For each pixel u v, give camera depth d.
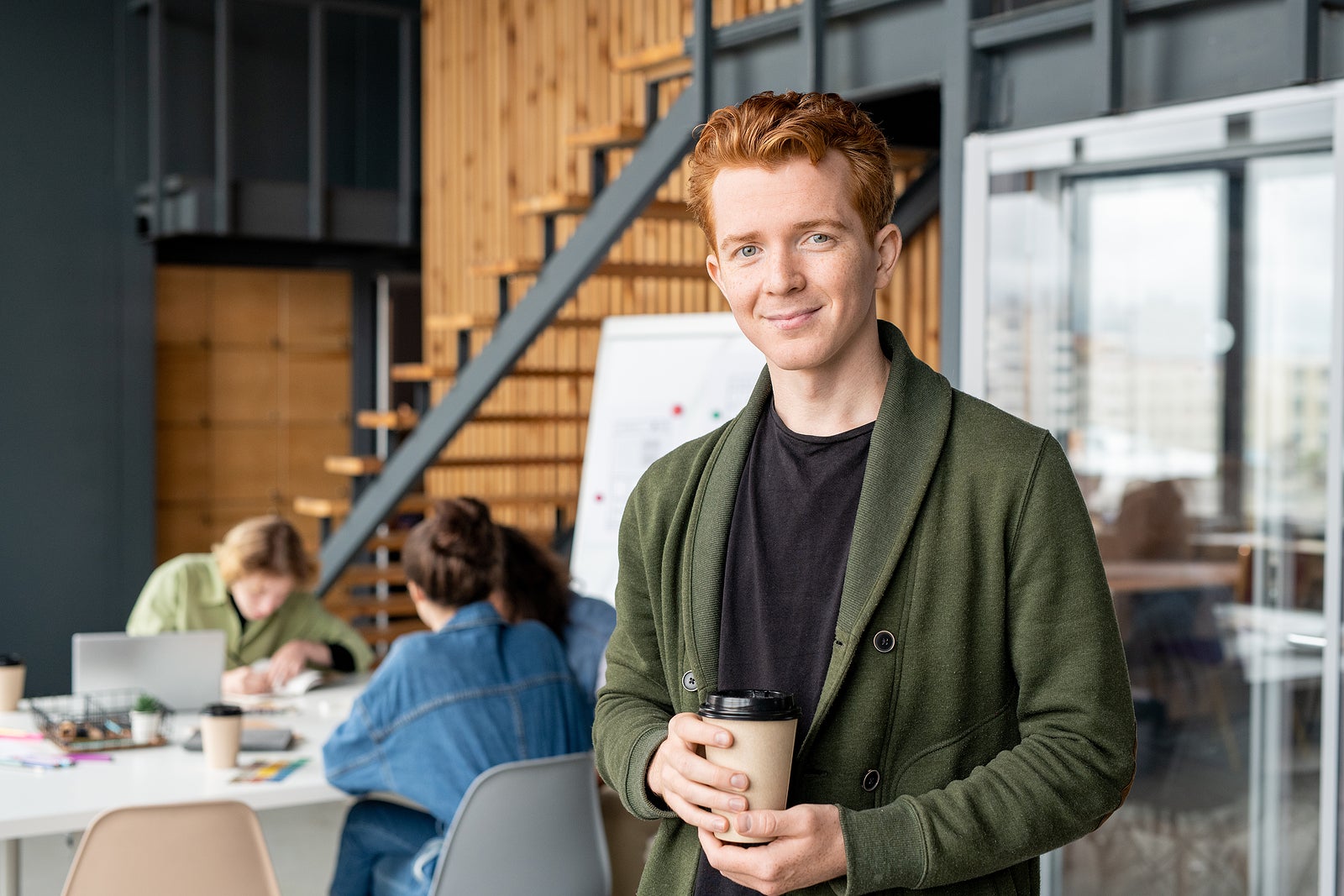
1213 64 2.53
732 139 0.99
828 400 1.07
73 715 3.10
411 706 2.56
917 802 0.95
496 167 6.66
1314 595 2.80
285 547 3.60
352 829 2.84
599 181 4.33
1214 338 2.88
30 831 2.38
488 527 2.72
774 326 1.00
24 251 6.36
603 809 3.28
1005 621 1.01
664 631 1.12
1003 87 2.90
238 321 7.09
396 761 2.55
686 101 3.80
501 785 2.49
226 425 7.07
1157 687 3.03
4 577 6.31
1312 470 2.79
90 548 6.48
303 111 7.17
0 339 6.30
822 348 1.00
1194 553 2.96
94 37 6.52
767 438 1.11
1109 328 2.94
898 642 1.01
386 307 7.46
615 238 4.23
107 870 2.25
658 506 1.15
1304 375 2.78
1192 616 2.97
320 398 7.32
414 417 5.77
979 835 0.93
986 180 2.87
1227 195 2.82
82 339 6.47
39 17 6.39
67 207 6.45
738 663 1.06
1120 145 2.71
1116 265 2.93
